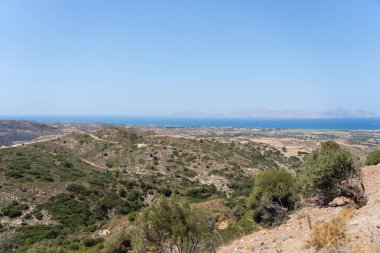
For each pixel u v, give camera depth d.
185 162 97.44
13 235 46.81
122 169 93.75
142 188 72.88
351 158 14.39
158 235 13.30
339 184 14.41
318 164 14.91
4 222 49.75
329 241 8.56
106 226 46.97
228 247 13.62
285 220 16.95
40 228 49.34
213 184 82.88
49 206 55.94
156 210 13.40
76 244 40.62
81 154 113.25
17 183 61.56
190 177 88.44
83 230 48.47
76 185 65.50
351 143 192.62
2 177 63.78
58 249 31.05
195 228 13.50
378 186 15.16
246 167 97.31
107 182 71.94
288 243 10.79
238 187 81.31
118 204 62.66
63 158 95.75
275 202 25.48
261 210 25.77
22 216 51.84
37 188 60.84
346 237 8.54
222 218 31.34
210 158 98.88
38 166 77.75
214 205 42.19
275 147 142.12
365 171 20.47
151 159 98.62
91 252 34.62
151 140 118.44
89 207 59.59
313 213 14.86
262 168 98.62
